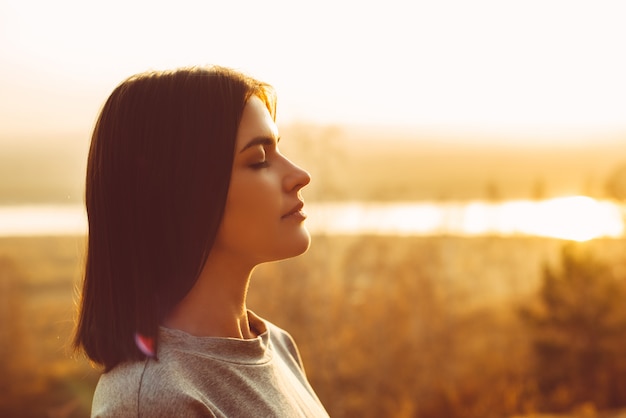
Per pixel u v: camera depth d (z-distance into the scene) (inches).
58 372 331.0
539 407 365.4
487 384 364.8
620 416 342.6
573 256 399.5
